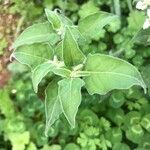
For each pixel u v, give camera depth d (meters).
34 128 0.28
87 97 0.28
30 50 0.22
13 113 0.28
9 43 0.31
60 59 0.22
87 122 0.27
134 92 0.28
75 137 0.28
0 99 0.29
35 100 0.28
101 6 0.32
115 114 0.28
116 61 0.21
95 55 0.21
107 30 0.30
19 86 0.29
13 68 0.30
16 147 0.27
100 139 0.27
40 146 0.28
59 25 0.23
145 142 0.27
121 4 0.31
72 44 0.21
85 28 0.23
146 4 0.23
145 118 0.27
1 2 0.32
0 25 0.32
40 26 0.23
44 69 0.21
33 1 0.32
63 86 0.21
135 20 0.29
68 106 0.20
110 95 0.28
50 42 0.23
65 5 0.31
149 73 0.25
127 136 0.27
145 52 0.29
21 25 0.31
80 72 0.21
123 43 0.29
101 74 0.21
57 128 0.27
